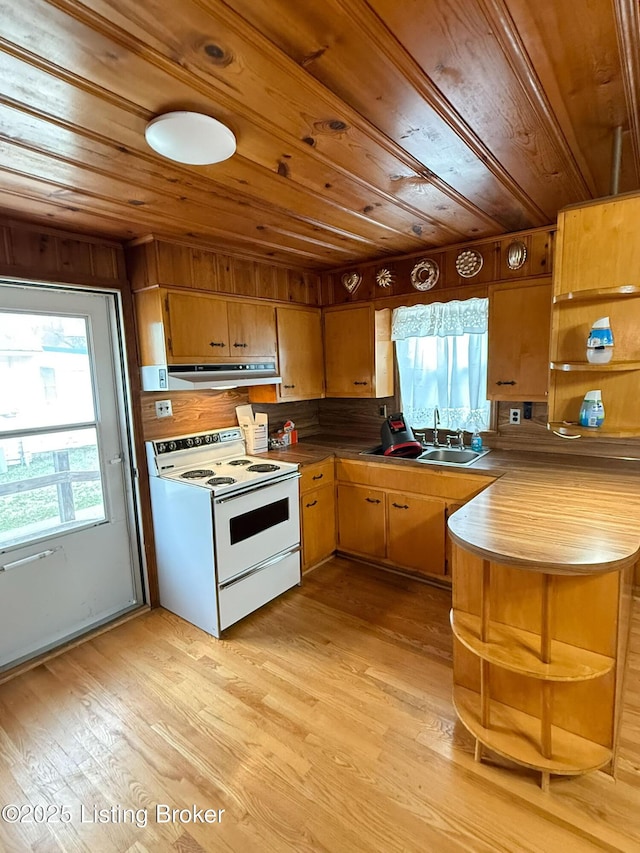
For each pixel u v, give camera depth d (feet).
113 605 9.33
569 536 5.40
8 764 5.86
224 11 3.22
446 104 4.56
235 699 6.89
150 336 8.88
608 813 4.99
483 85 4.29
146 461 9.48
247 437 11.30
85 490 8.80
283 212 7.47
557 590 5.40
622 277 6.35
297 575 10.23
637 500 6.70
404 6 3.30
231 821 5.06
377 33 3.54
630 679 6.99
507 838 4.77
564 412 7.10
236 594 8.73
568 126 5.14
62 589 8.50
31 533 8.09
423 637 8.31
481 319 10.11
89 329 8.66
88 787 5.51
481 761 5.67
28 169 5.65
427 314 10.97
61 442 8.41
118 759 5.89
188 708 6.73
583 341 6.79
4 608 7.72
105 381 8.98
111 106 4.36
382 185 6.51
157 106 4.40
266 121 4.74
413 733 6.16
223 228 8.21
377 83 4.17
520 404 10.25
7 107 4.29
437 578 10.05
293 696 6.91
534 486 7.54
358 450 11.27
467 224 8.46
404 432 10.82
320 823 5.00
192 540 8.69
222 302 9.68
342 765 5.70
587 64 4.04
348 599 9.69
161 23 3.31
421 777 5.50
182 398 10.19
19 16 3.16
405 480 10.11
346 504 11.31
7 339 7.60
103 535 9.09
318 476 10.84
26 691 7.21
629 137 5.46
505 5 3.36
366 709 6.61
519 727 5.65
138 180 6.06
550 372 7.12
